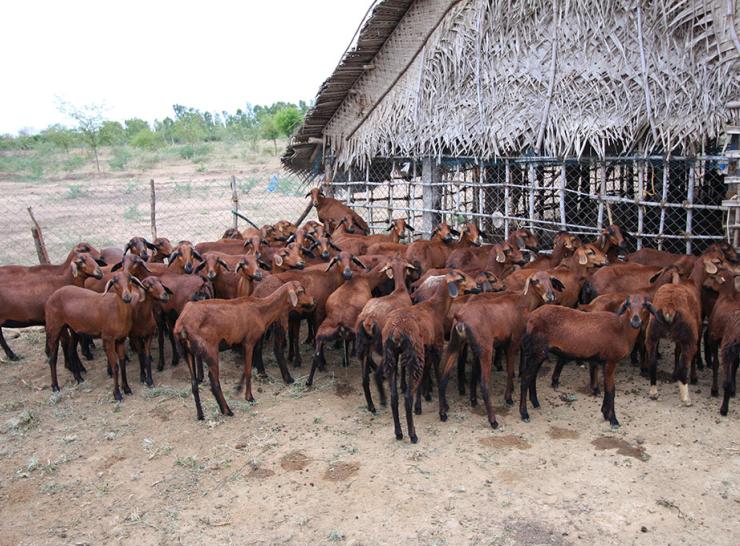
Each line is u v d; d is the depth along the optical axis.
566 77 13.44
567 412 9.34
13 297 11.20
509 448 8.38
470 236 13.60
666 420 8.95
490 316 8.98
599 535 6.65
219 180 39.72
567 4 13.18
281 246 14.76
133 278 9.89
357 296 10.53
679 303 9.10
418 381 8.46
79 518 7.34
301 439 8.83
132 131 85.06
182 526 7.11
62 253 21.27
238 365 11.58
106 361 12.00
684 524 6.77
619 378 10.42
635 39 12.57
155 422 9.48
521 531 6.75
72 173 45.94
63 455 8.65
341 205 17.58
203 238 23.33
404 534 6.79
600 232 13.25
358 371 11.22
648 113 12.36
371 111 17.17
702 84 11.91
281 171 42.22
